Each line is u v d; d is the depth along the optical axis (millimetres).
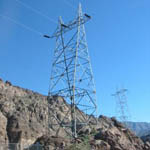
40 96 88125
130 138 70312
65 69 59250
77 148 42844
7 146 45219
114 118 88375
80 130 59969
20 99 79875
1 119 65625
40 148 48281
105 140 59062
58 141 51156
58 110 80000
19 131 64500
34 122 71875
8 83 88438
